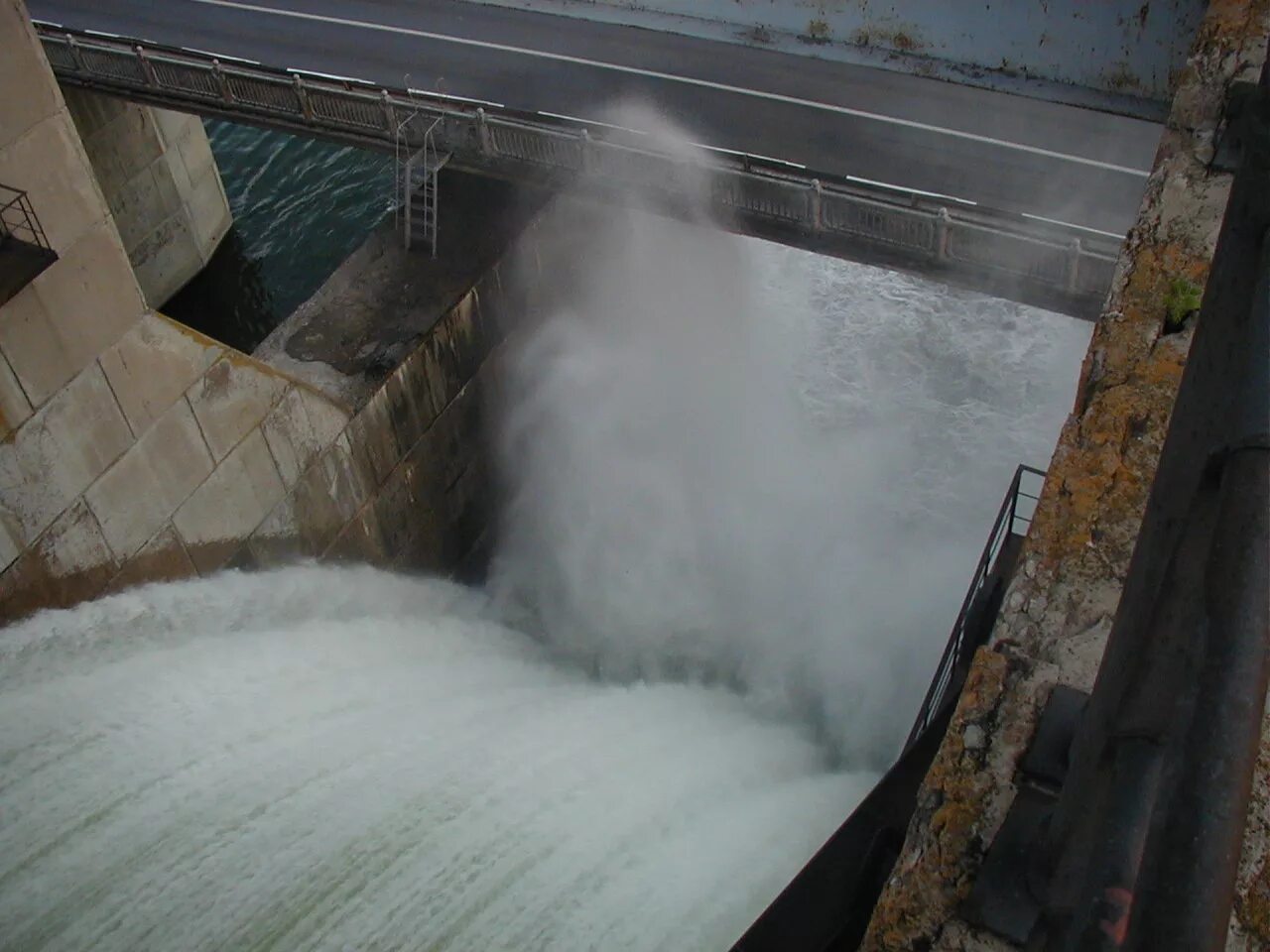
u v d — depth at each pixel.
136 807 14.05
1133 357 6.82
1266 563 2.29
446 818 13.01
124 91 24.53
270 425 20.00
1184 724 2.17
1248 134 4.49
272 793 14.03
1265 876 3.95
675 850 11.95
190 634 18.88
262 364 19.80
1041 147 20.58
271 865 12.93
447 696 18.20
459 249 23.48
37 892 13.18
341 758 14.56
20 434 16.16
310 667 18.81
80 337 16.72
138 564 18.28
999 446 22.83
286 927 12.23
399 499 23.36
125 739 15.51
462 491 25.19
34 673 16.48
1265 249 3.47
